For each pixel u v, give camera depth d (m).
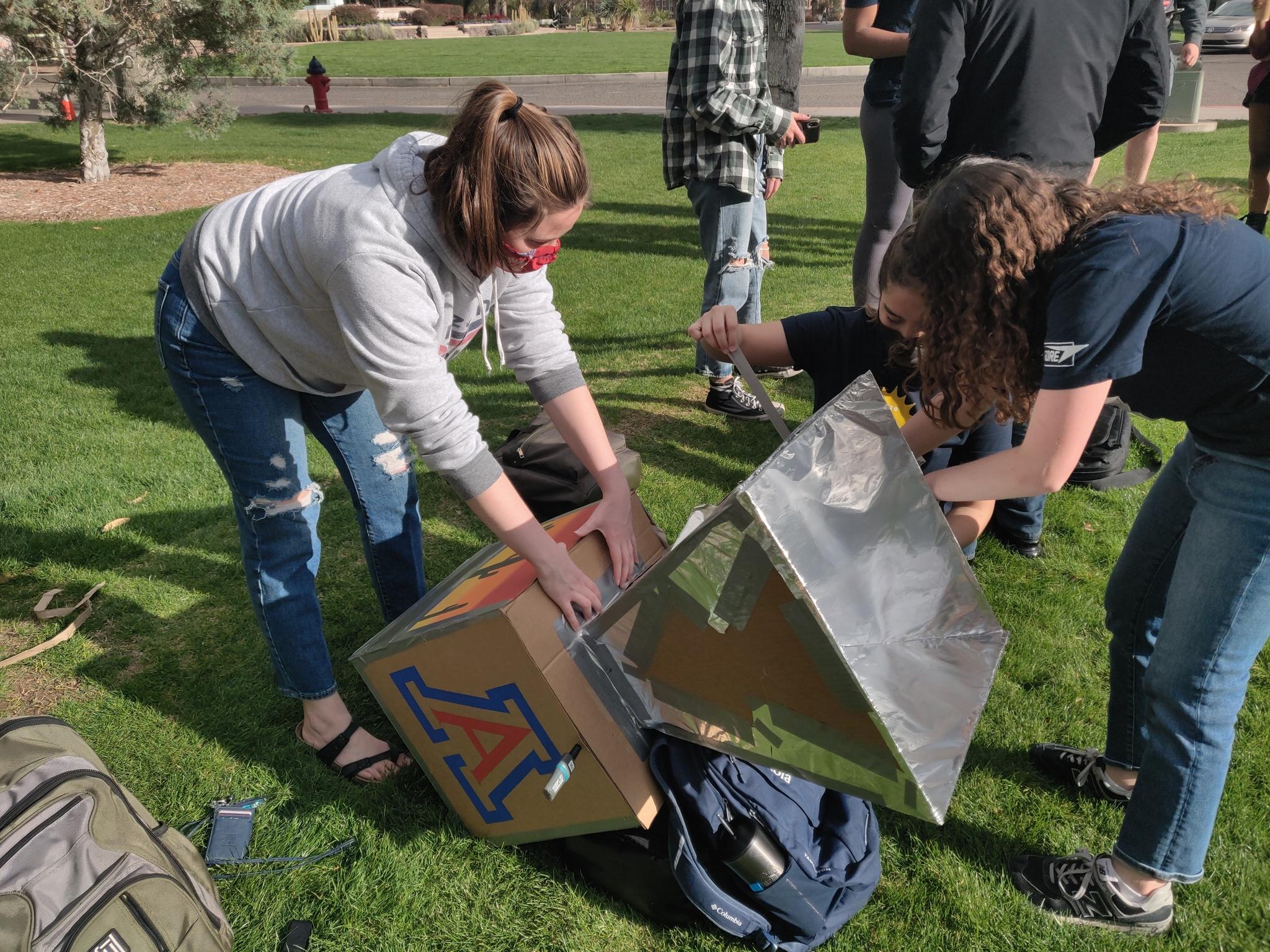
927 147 2.87
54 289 6.38
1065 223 1.47
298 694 2.25
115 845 1.55
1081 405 1.41
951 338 1.53
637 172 10.53
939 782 1.51
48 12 9.13
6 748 1.61
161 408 4.45
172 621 2.92
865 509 1.62
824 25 32.81
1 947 1.39
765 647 1.53
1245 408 1.50
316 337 1.84
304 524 2.14
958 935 1.88
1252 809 2.14
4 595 3.06
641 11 38.09
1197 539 1.63
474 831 2.10
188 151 11.97
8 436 4.12
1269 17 6.06
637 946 1.87
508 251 1.58
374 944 1.88
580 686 1.75
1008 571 3.10
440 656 1.82
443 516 3.53
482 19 44.81
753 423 4.25
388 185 1.61
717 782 1.75
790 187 9.47
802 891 1.74
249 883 2.00
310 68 16.19
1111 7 2.71
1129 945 1.85
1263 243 1.50
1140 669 1.99
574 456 2.74
